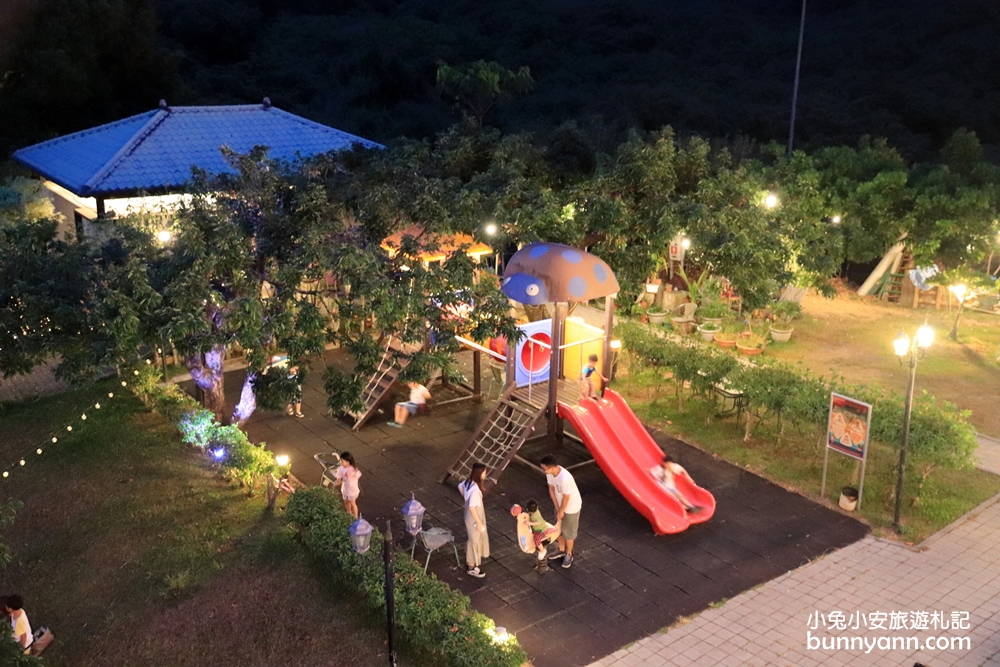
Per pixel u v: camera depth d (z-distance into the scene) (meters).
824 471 15.41
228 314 14.00
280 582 12.92
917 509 15.13
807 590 12.80
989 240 24.41
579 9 72.38
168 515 14.78
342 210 16.69
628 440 16.06
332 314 16.47
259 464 15.07
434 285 15.04
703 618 12.13
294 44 65.06
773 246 21.06
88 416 18.80
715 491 15.79
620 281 20.73
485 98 43.38
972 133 30.28
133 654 11.34
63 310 15.16
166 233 19.42
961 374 21.45
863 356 22.66
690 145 23.33
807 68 60.53
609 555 13.77
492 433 17.03
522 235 18.62
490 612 12.26
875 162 27.77
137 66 42.88
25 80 39.09
